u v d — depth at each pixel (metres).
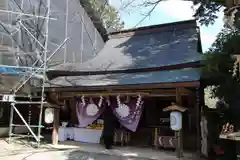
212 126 10.33
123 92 10.51
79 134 12.41
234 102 8.67
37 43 13.31
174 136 10.37
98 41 17.09
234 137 5.81
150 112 11.89
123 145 11.45
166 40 13.22
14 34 12.48
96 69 12.59
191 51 11.55
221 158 8.83
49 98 11.87
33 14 13.38
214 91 9.46
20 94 11.75
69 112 13.69
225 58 8.48
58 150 10.30
